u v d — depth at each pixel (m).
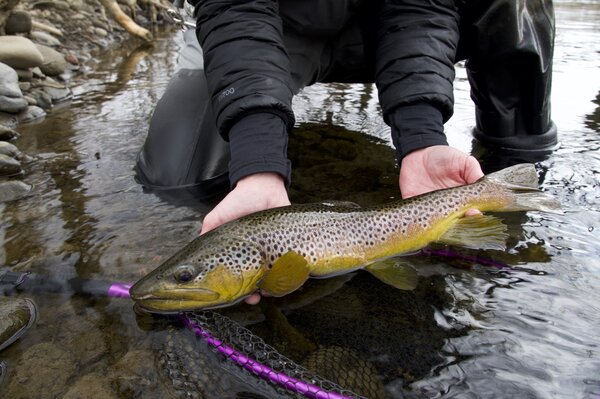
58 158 0.91
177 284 0.49
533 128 0.89
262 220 0.54
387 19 0.71
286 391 0.40
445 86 0.66
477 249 0.59
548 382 0.40
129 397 0.40
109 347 0.45
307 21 0.76
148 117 1.15
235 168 0.57
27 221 0.68
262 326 0.48
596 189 0.74
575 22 2.75
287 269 0.52
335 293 0.53
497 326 0.46
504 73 0.84
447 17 0.70
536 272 0.54
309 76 0.83
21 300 0.50
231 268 0.50
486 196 0.64
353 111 1.16
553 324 0.46
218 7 0.63
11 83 1.17
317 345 0.45
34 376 0.42
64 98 1.35
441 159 0.64
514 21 0.77
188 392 0.40
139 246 0.61
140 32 2.30
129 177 0.82
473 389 0.40
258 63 0.60
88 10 2.53
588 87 1.30
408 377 0.41
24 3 2.12
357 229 0.57
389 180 0.80
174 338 0.46
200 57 0.87
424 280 0.54
